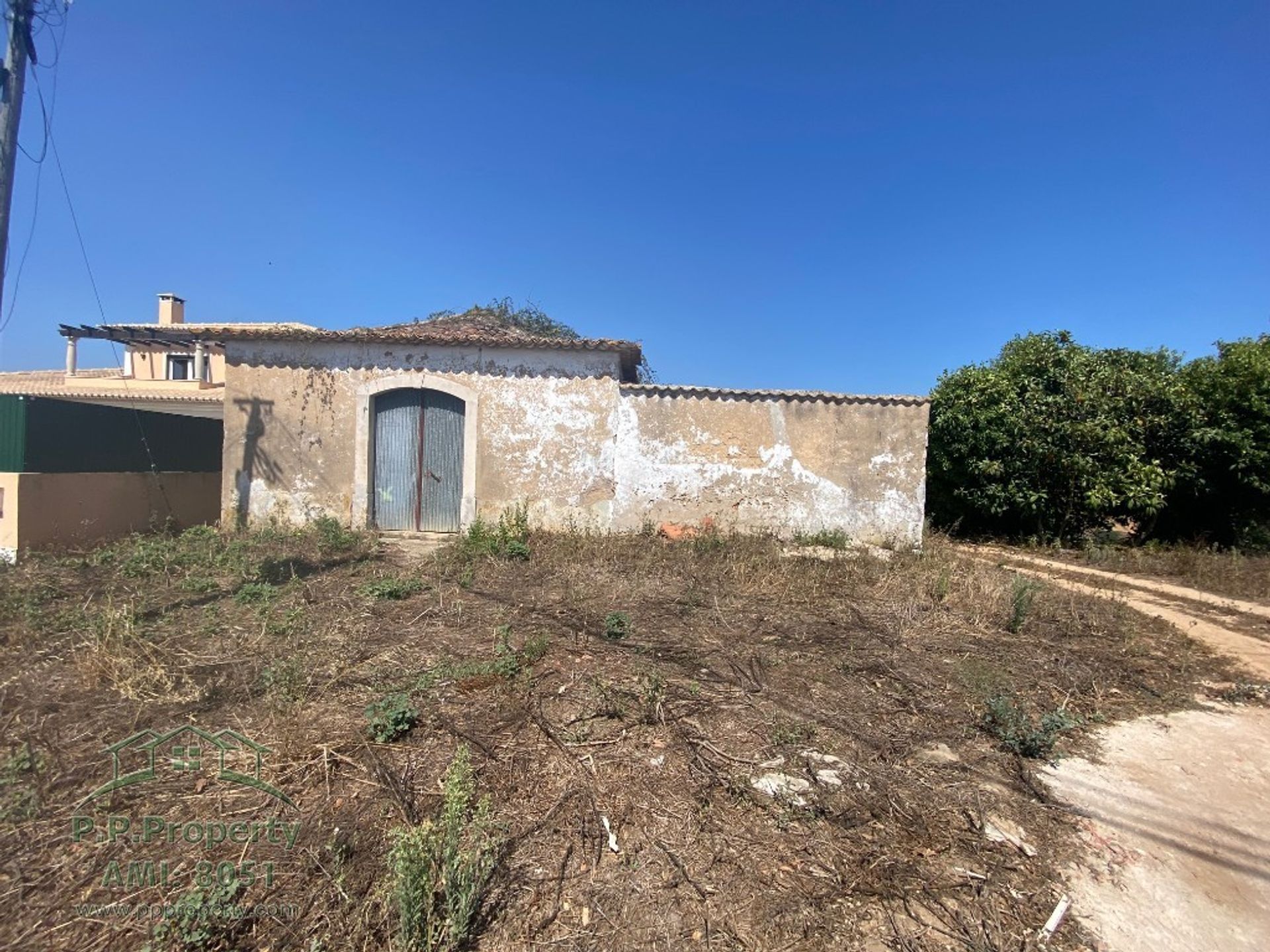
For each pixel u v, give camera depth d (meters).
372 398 9.78
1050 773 3.59
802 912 2.44
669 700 4.06
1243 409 10.65
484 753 3.34
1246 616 7.27
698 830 2.87
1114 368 12.11
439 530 9.95
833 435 9.98
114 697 3.79
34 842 2.56
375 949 2.15
